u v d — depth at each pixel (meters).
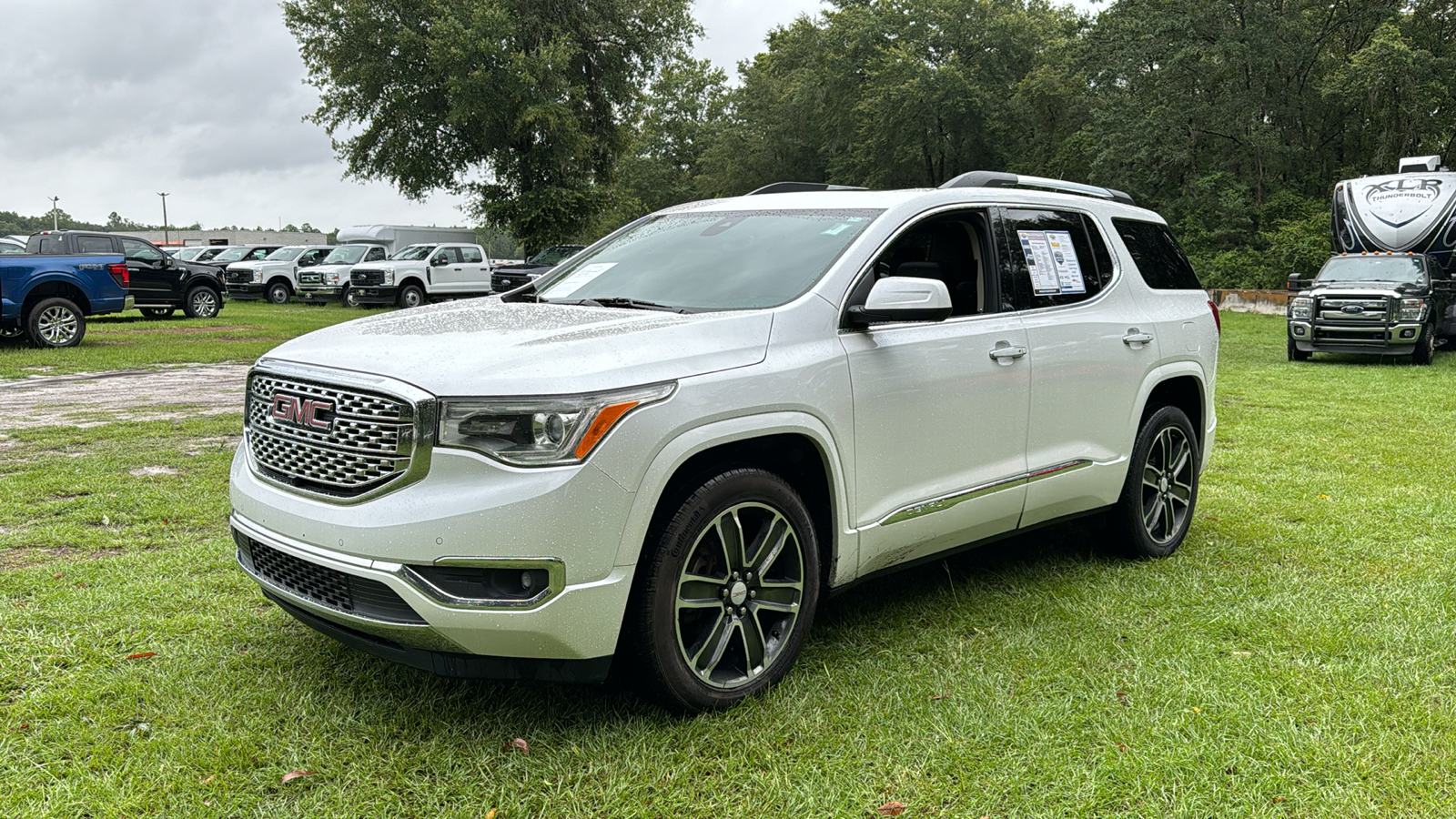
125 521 5.25
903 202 3.83
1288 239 30.02
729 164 61.94
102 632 3.69
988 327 3.94
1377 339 14.31
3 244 21.89
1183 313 5.04
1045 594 4.26
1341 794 2.66
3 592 4.09
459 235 37.44
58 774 2.73
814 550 3.35
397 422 2.78
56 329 14.95
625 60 37.50
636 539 2.85
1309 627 3.84
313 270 30.31
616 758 2.86
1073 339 4.27
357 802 2.63
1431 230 16.42
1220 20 33.78
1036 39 47.72
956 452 3.80
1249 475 6.68
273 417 3.13
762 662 3.27
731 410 3.02
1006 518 4.09
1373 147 35.50
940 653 3.59
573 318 3.37
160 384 11.03
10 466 6.50
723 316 3.25
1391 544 5.00
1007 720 3.07
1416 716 3.07
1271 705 3.17
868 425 3.45
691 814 2.60
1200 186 34.50
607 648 2.86
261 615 3.90
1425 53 30.06
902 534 3.64
